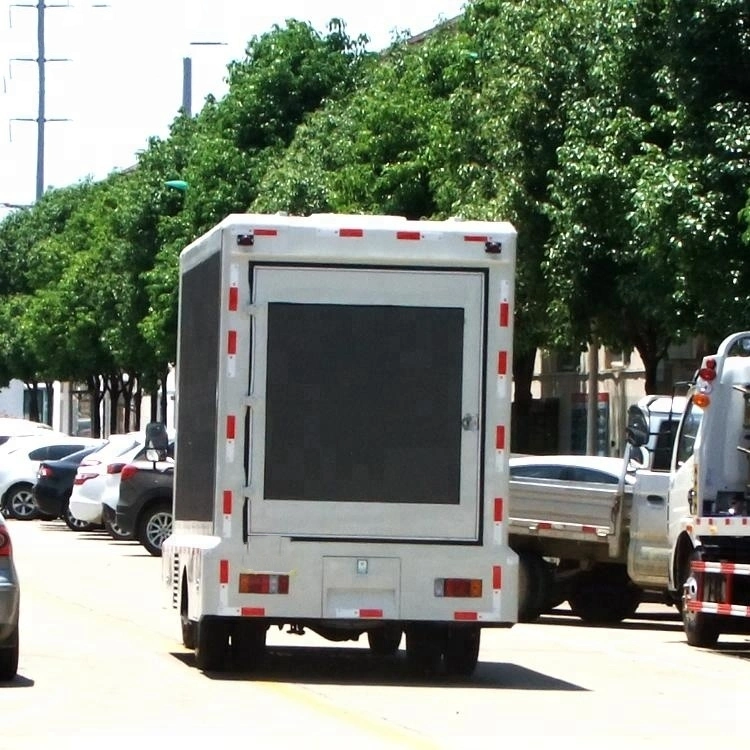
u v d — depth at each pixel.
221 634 25.52
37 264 128.12
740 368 32.91
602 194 44.84
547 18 49.12
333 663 27.80
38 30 131.62
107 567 48.22
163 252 87.44
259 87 84.38
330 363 24.92
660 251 41.38
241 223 24.77
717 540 32.31
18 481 74.81
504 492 25.05
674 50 41.72
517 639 33.56
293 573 24.67
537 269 50.22
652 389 50.97
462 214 50.56
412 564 24.84
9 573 23.81
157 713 21.52
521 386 64.69
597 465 38.50
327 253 24.81
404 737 19.83
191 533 26.72
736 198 40.56
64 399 168.25
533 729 20.88
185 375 27.83
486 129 50.62
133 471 52.25
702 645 32.84
